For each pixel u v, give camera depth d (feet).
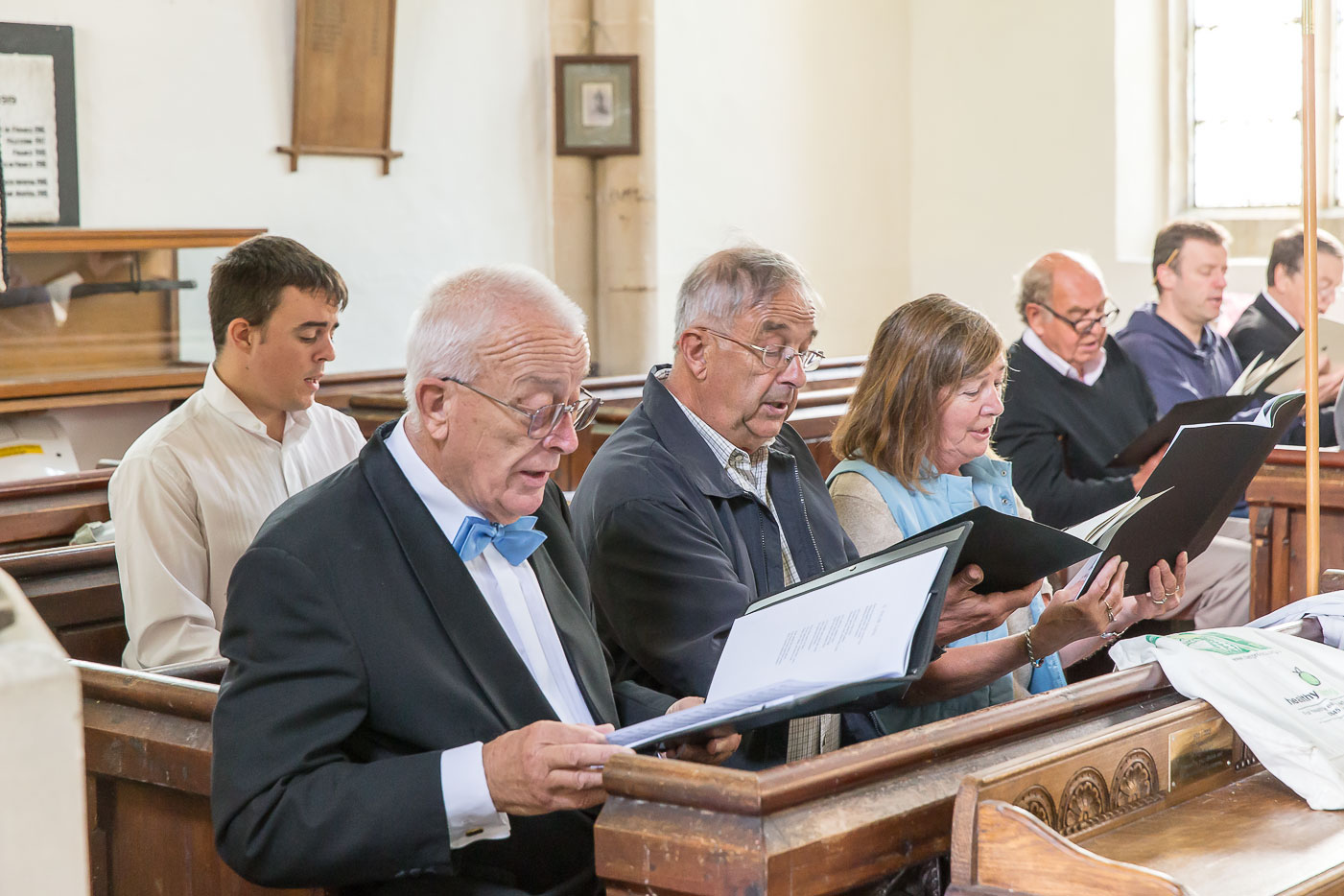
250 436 10.16
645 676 8.27
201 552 9.77
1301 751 6.15
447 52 24.18
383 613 6.20
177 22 20.67
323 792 5.74
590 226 26.25
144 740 6.66
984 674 8.11
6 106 18.86
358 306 23.27
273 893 6.44
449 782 5.69
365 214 23.25
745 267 8.30
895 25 30.86
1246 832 5.74
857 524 9.01
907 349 8.97
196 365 19.86
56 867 3.01
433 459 6.58
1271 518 12.64
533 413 6.33
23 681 2.94
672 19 27.09
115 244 18.53
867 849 5.08
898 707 8.54
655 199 26.17
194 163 20.99
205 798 6.58
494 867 6.37
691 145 27.63
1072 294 16.87
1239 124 28.53
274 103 21.89
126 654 9.76
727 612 7.63
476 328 6.33
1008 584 7.45
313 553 6.15
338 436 11.00
